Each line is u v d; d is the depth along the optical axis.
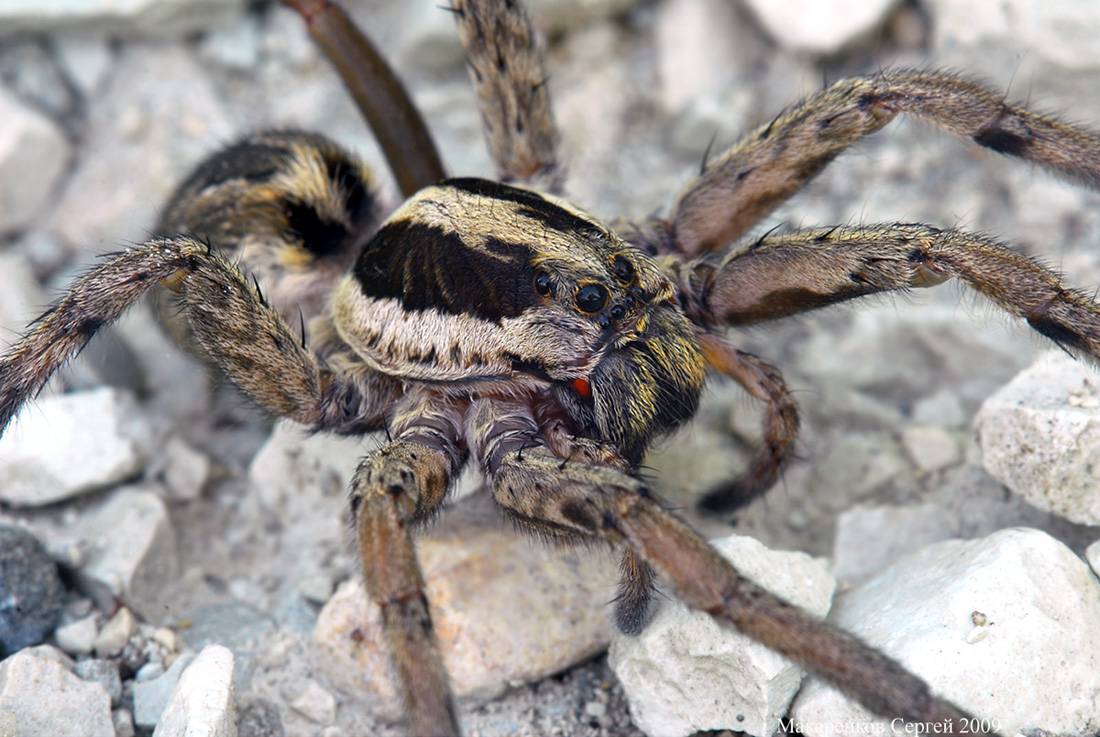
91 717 0.10
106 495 0.11
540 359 0.10
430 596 0.10
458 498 0.11
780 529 0.11
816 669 0.09
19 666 0.10
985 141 0.10
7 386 0.10
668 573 0.10
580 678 0.10
